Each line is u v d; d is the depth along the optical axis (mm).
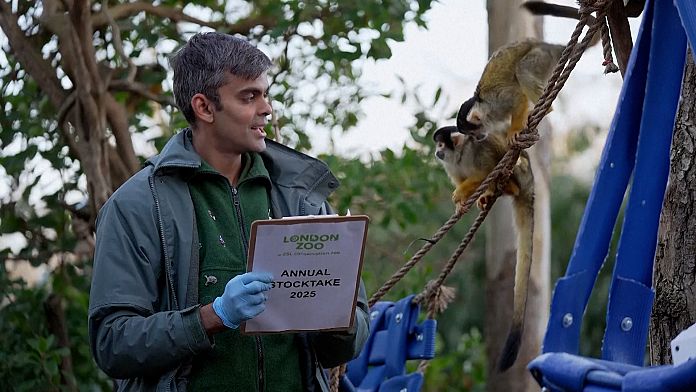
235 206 3037
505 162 4188
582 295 2432
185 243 2889
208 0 7148
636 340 2475
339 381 3990
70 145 6516
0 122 6594
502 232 7855
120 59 6750
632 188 2496
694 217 3154
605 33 3439
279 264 2775
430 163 7523
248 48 2990
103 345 2793
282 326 2848
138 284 2832
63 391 6301
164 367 2771
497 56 6035
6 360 6211
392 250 10750
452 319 13977
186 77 2996
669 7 2494
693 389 1870
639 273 2490
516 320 5578
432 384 8648
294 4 6594
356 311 3119
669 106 2506
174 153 2979
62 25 6309
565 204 13930
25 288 6730
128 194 2926
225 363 2908
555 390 2148
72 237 6766
